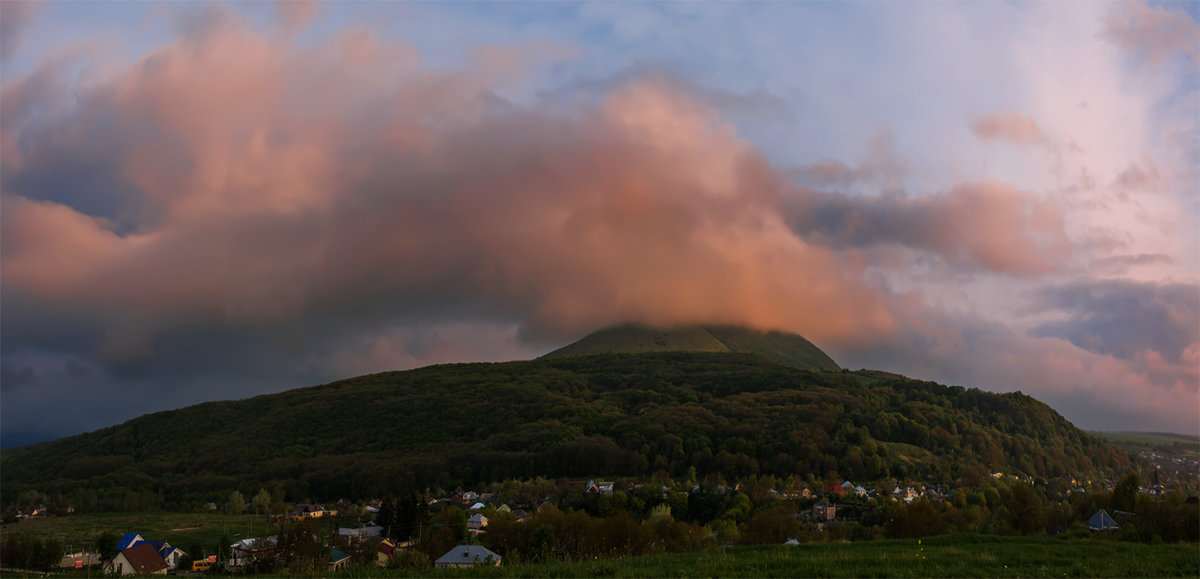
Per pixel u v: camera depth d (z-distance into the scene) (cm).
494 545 9319
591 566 3177
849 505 15250
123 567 9512
